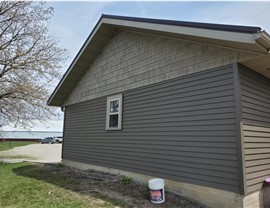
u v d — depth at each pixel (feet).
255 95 16.56
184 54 19.01
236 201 14.16
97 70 31.14
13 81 47.73
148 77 22.52
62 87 35.88
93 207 15.52
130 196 17.97
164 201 16.72
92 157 30.01
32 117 50.62
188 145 17.72
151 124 21.45
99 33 28.07
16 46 47.16
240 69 15.40
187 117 18.06
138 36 24.62
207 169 16.15
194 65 18.01
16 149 83.97
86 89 33.22
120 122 25.38
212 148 15.97
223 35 13.80
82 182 23.06
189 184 17.29
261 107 17.12
